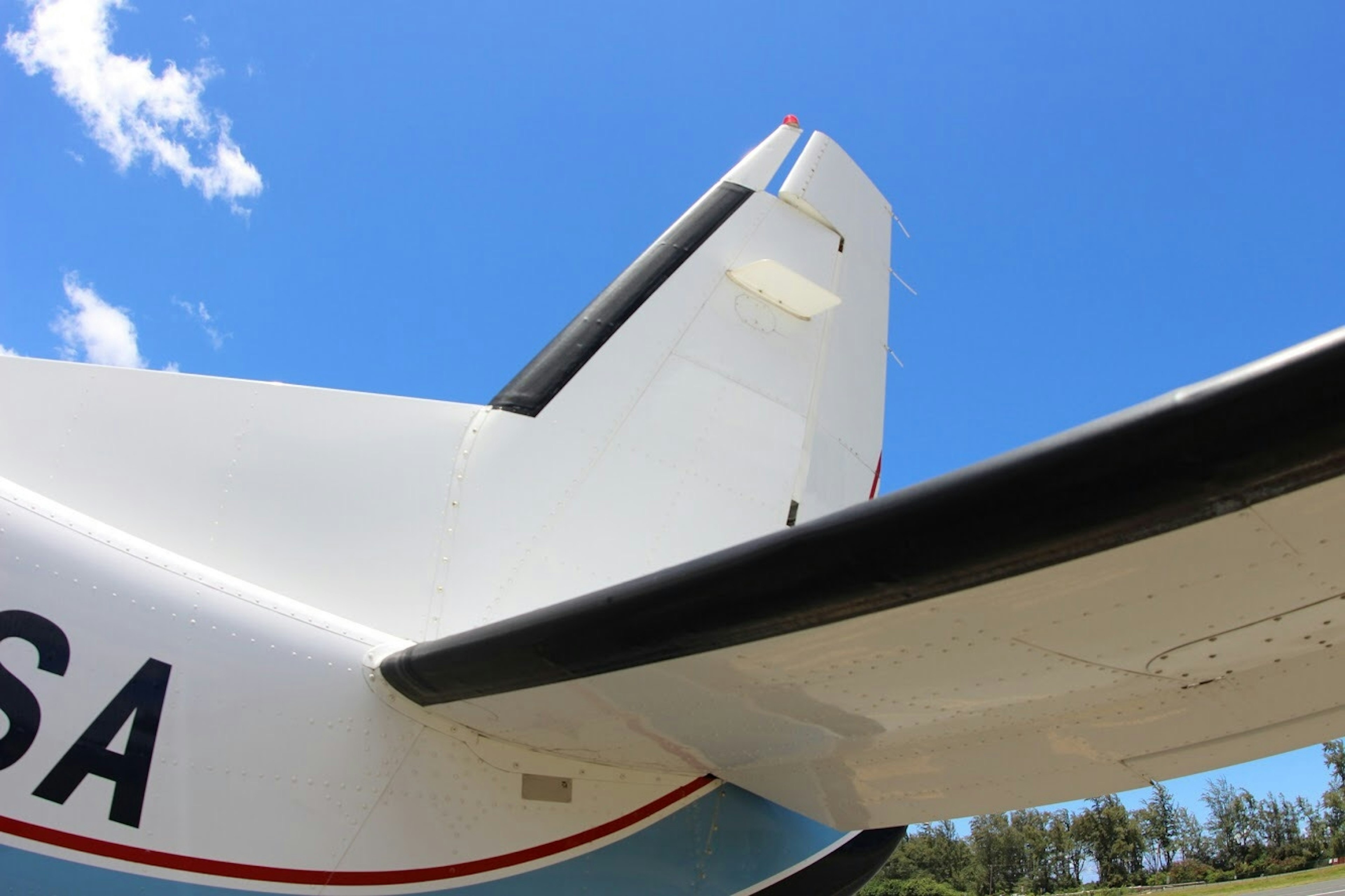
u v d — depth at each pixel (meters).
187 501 2.75
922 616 1.68
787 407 4.16
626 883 2.80
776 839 3.21
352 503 2.97
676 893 2.89
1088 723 2.22
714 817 3.08
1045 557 1.47
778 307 4.31
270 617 2.56
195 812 2.24
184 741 2.29
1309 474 1.25
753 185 4.56
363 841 2.43
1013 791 2.65
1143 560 1.48
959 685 2.01
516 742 2.71
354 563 2.90
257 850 2.29
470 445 3.25
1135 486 1.32
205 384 2.92
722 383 3.96
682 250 4.12
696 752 2.63
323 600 2.81
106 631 2.31
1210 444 1.24
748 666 1.96
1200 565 1.49
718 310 4.09
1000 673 1.93
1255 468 1.25
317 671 2.53
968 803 2.77
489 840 2.62
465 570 3.06
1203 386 1.24
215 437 2.87
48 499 2.56
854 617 1.70
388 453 3.10
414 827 2.51
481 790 2.65
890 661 1.89
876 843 3.50
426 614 2.94
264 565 2.77
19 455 2.62
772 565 1.66
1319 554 1.46
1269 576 1.53
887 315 4.91
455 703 2.49
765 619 1.75
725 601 1.75
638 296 3.90
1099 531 1.40
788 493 4.00
